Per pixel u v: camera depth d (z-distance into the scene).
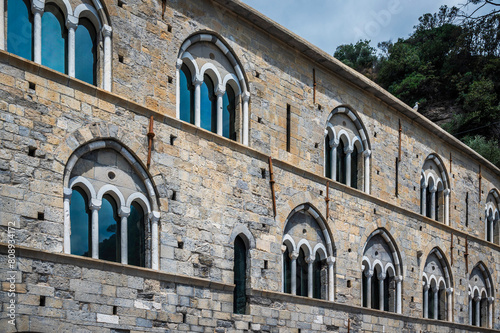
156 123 27.45
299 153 34.84
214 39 31.31
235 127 32.19
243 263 30.61
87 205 24.88
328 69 37.81
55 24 25.34
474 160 53.47
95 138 24.97
